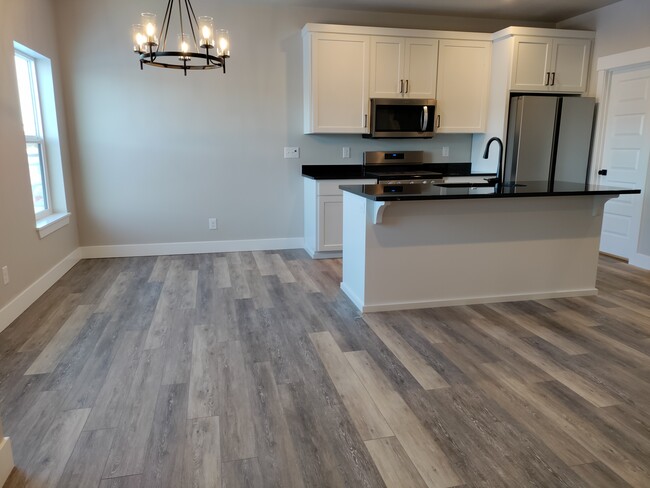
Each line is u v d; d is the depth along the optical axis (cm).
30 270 354
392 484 167
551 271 361
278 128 509
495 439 192
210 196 508
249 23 482
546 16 528
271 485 167
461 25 530
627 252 481
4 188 314
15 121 337
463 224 336
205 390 230
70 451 184
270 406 216
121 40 459
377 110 490
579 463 178
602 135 504
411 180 490
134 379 240
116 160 480
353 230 349
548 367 253
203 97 487
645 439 192
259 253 516
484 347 278
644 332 299
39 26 399
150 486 166
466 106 516
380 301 334
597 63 503
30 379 240
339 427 200
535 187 341
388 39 481
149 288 390
